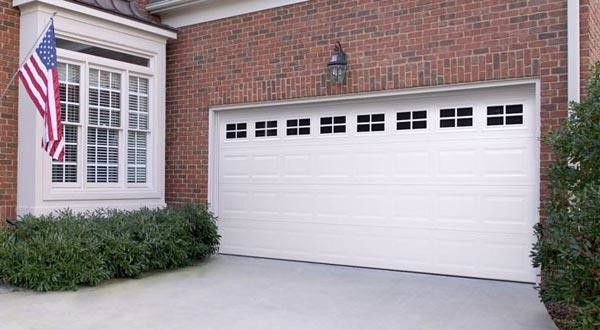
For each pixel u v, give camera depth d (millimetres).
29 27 8047
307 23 8672
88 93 8664
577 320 4539
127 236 7629
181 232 8438
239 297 6547
